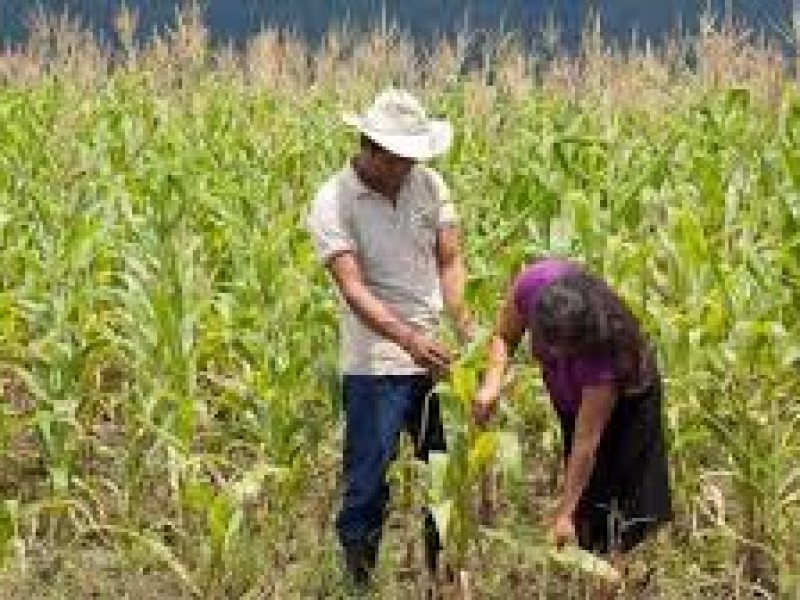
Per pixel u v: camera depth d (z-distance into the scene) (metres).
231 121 15.05
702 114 12.67
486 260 9.53
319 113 14.81
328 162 12.92
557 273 7.03
